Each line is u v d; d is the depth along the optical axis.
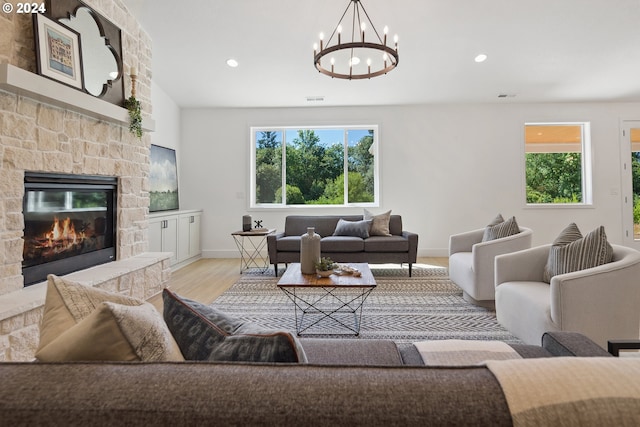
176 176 5.55
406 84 4.98
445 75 4.73
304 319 2.84
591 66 4.50
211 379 0.52
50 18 2.44
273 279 4.25
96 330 0.67
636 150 5.56
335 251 4.36
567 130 5.73
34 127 2.33
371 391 0.50
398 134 5.68
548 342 1.31
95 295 0.94
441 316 2.89
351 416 0.47
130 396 0.50
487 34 3.89
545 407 0.47
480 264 2.97
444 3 3.44
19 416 0.49
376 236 4.63
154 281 3.42
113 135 3.16
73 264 2.75
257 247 5.77
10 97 2.17
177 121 5.63
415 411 0.47
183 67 4.55
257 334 0.77
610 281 1.87
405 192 5.70
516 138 5.61
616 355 1.25
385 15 3.59
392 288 3.78
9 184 2.16
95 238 3.04
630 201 5.54
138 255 3.55
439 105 5.65
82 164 2.77
